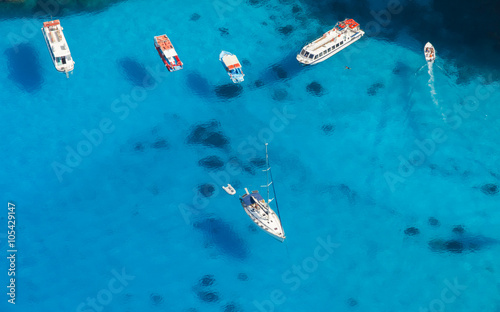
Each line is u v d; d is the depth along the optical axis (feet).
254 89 460.96
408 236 415.23
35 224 416.26
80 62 466.29
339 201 426.10
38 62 463.42
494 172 435.53
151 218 419.54
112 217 419.95
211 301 396.57
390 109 455.22
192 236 414.00
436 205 424.87
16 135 442.09
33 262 405.59
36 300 395.75
